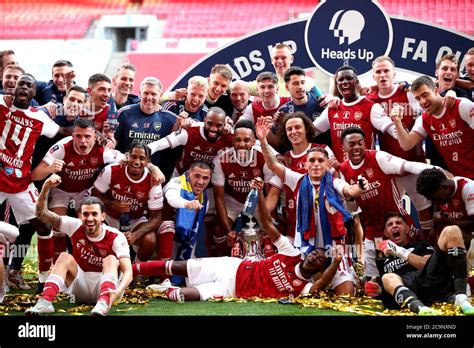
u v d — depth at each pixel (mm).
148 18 16359
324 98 6492
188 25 16484
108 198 5965
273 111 6625
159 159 6441
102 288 4855
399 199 5895
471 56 6531
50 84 6891
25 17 17031
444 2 15398
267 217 5422
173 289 5418
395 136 6156
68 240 6293
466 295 4973
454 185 5414
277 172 5879
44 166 5875
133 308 5121
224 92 6773
